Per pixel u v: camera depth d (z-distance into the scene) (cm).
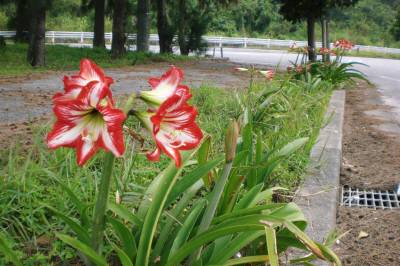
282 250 295
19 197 345
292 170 499
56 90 1133
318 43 4431
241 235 266
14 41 3136
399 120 971
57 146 193
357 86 1558
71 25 5169
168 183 257
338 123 792
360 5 6481
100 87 191
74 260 310
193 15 2875
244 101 680
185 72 1759
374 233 412
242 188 393
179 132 206
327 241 318
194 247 235
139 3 2661
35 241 314
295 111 637
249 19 5225
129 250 253
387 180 559
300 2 2014
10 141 566
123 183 367
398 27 5862
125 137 448
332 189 459
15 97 990
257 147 380
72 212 350
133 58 2266
